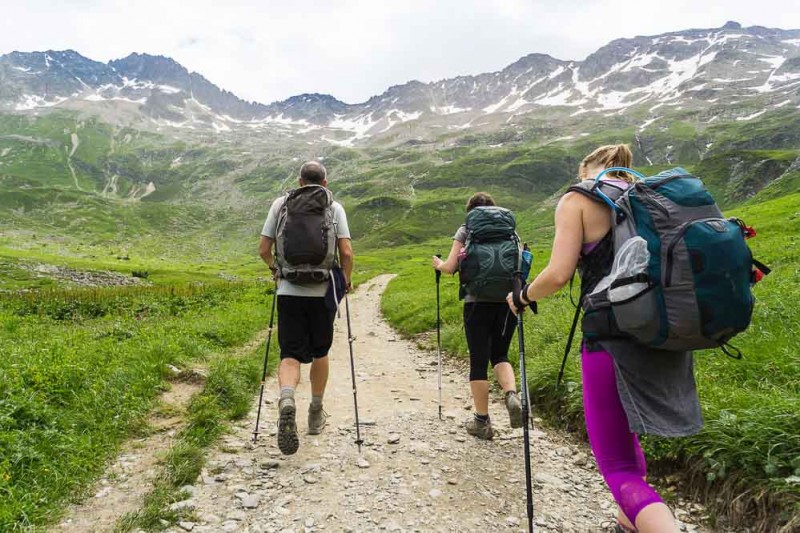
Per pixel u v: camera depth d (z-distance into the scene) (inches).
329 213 219.0
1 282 2650.1
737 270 99.4
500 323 239.5
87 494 182.7
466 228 238.2
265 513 172.1
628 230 110.3
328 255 214.1
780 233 1312.7
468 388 354.3
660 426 108.0
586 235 119.7
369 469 208.5
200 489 188.7
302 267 212.5
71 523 164.4
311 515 170.9
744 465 165.0
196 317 717.9
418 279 1627.7
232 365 346.6
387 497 184.2
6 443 188.5
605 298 111.3
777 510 150.0
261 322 649.0
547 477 202.2
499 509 177.2
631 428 107.8
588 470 210.7
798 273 473.1
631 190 113.3
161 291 1200.2
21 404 216.5
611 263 115.3
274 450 229.5
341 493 187.2
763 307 327.6
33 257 3971.5
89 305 999.6
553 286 119.6
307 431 256.2
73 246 7052.2
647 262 103.6
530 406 263.0
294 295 215.5
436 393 342.6
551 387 278.1
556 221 124.5
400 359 475.5
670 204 107.1
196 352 393.1
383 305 1005.8
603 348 113.5
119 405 253.1
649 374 110.7
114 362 318.7
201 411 257.1
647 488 111.5
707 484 173.6
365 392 349.1
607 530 163.8
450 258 246.4
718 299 97.9
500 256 223.6
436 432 254.8
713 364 249.3
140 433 237.9
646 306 102.7
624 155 133.0
